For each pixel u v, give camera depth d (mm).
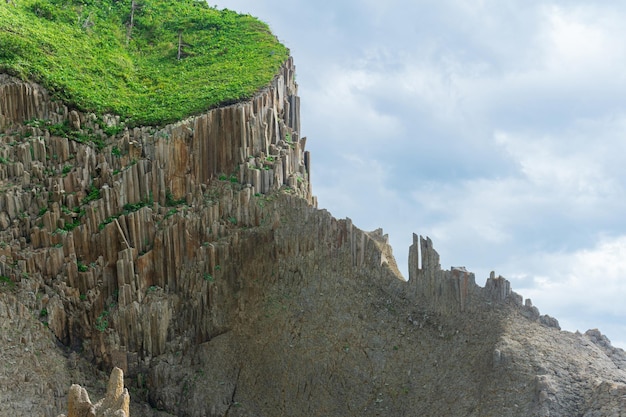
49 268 88812
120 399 55438
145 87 116625
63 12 133000
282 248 90812
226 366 86250
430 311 84188
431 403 77562
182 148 97250
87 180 96750
